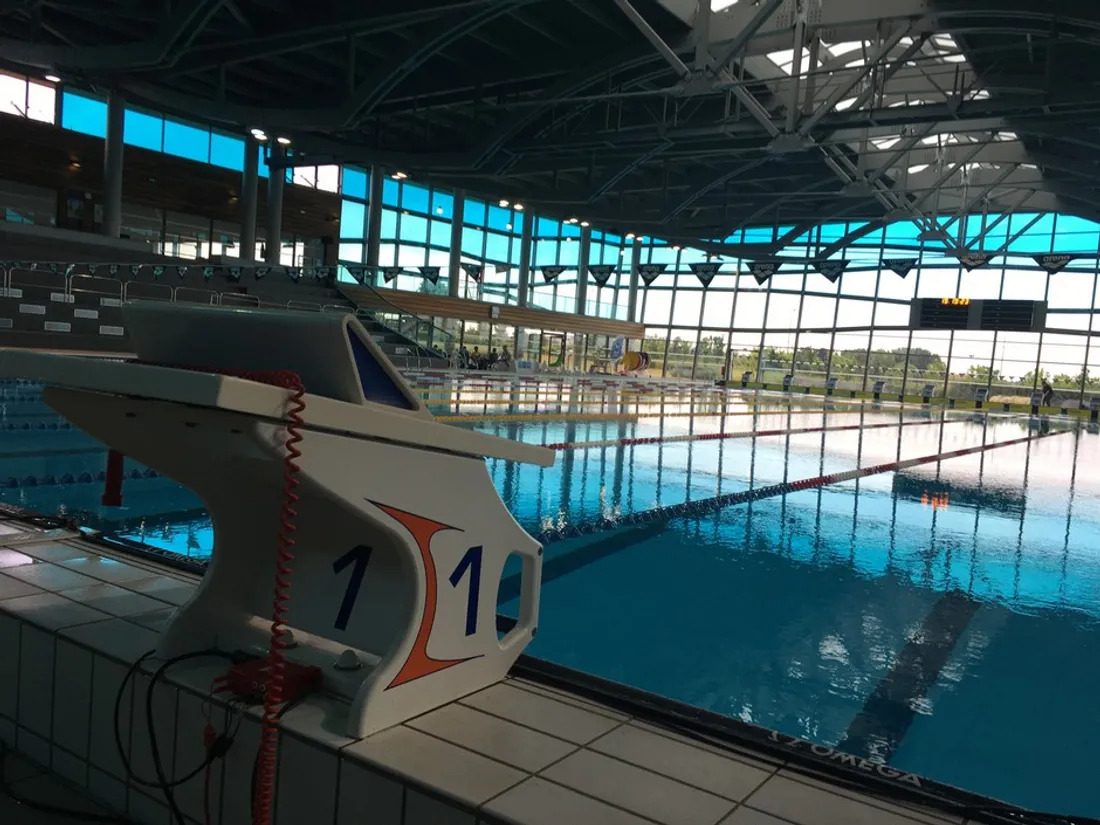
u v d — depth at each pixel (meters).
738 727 1.34
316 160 17.14
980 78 13.16
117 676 1.37
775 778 1.19
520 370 23.11
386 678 1.20
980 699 2.06
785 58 13.52
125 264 13.52
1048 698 2.09
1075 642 2.59
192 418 1.02
